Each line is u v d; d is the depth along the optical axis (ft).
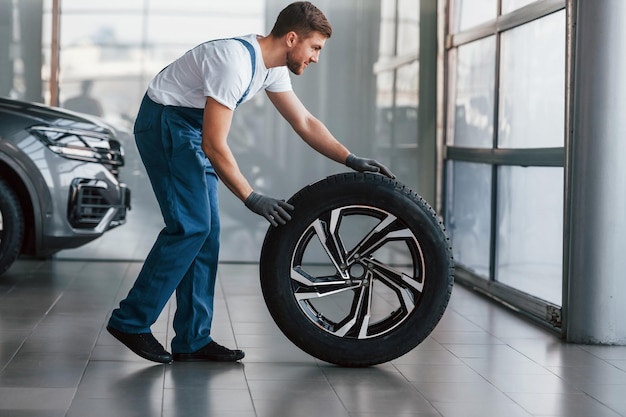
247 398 10.84
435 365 12.80
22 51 22.99
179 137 12.07
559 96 15.96
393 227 12.48
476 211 20.71
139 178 23.36
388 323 12.63
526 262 17.49
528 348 14.12
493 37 19.53
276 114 23.70
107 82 23.27
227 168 11.83
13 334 14.14
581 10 14.42
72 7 23.11
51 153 18.57
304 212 12.35
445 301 12.51
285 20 12.00
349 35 23.71
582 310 14.53
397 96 23.84
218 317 16.03
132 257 23.31
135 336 12.32
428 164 23.91
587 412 10.62
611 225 14.42
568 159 14.87
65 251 23.06
